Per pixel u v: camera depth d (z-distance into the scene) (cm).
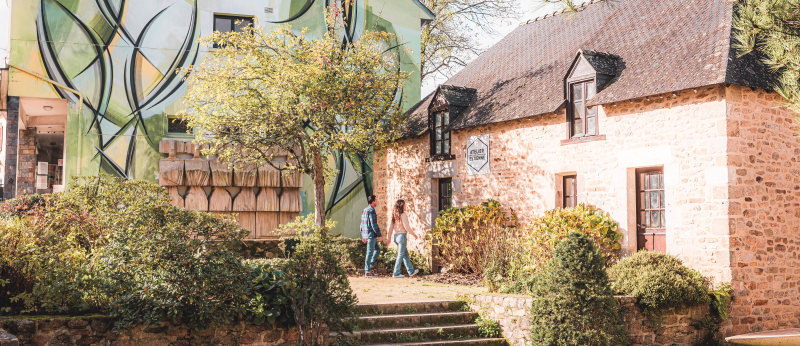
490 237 1337
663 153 1102
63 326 719
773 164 1072
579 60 1255
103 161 1570
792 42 827
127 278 765
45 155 1930
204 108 1448
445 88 1566
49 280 748
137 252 763
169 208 797
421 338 959
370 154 1805
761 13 838
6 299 759
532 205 1338
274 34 1479
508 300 991
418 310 1022
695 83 1038
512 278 1150
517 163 1375
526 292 1056
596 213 1197
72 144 1555
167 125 1628
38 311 757
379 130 1509
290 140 1494
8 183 1523
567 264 909
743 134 1035
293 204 1673
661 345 977
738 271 1014
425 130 1594
